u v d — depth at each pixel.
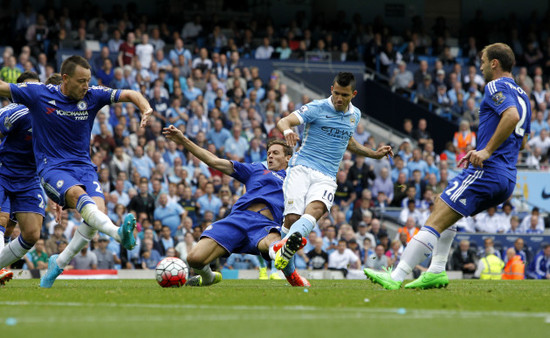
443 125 31.81
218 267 21.14
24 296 8.23
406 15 39.75
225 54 31.83
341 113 10.89
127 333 4.99
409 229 24.45
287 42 34.25
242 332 5.04
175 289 9.66
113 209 22.62
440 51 36.09
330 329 5.23
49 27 30.59
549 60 37.72
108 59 28.06
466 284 14.73
